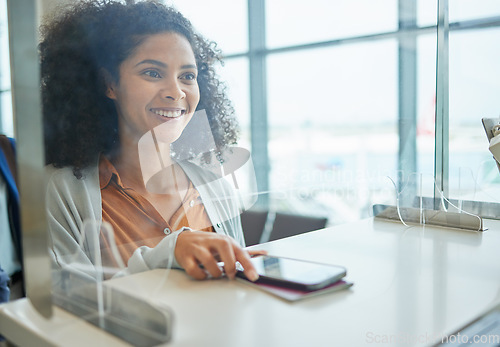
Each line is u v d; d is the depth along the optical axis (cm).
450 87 131
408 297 47
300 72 377
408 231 85
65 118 68
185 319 42
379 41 340
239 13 343
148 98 80
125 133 75
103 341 39
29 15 44
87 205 62
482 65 132
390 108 334
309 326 40
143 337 38
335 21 364
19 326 43
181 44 90
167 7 93
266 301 46
